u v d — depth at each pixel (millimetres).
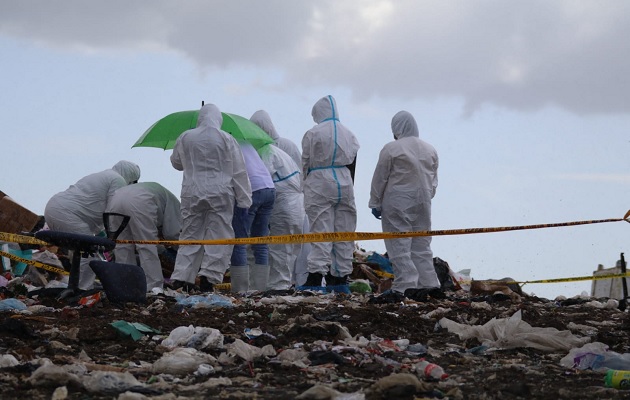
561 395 12609
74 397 12148
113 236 27328
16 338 16359
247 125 34938
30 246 35469
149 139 35656
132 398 11648
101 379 12484
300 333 17797
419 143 31234
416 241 31391
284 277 36219
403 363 14953
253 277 34344
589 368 14930
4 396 12094
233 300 25531
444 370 14688
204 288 31344
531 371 14477
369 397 12281
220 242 26250
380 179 31234
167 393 12320
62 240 23484
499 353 16578
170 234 31969
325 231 33812
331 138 33531
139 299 23281
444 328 19156
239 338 17359
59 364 14320
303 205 37000
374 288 40656
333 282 33938
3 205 36531
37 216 36938
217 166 31359
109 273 22875
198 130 31594
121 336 17141
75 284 24078
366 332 18703
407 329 19453
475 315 22328
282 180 36562
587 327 20297
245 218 32938
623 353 16281
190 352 14922
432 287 30922
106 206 31859
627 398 12461
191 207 31250
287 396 12258
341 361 14945
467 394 12656
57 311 21406
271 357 15359
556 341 16922
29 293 25562
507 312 22656
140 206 30891
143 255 31266
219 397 12164
